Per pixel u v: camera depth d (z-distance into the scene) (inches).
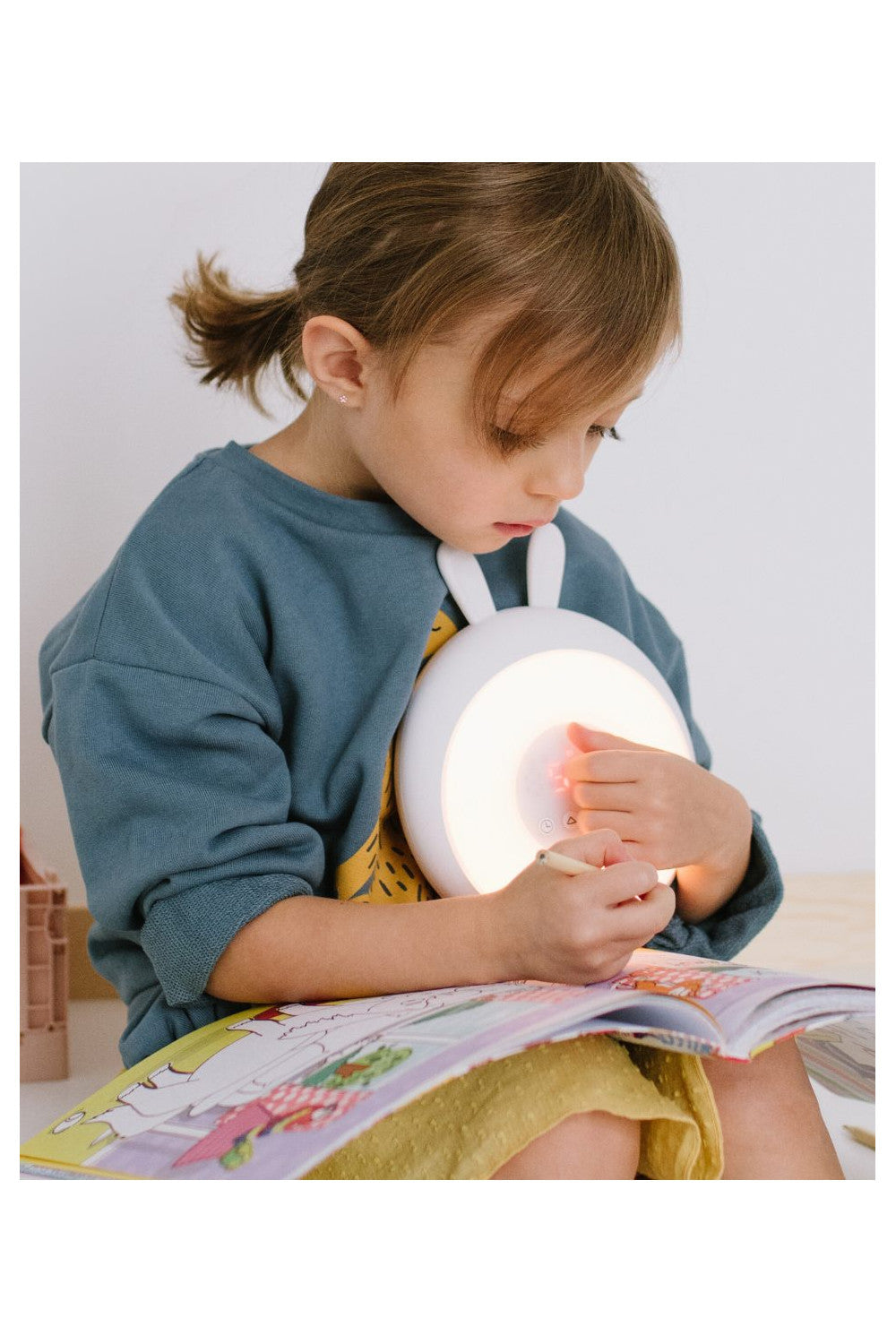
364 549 32.6
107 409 53.9
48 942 44.7
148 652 30.8
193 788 29.9
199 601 31.5
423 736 31.9
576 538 38.1
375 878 33.1
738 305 66.1
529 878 27.6
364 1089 22.5
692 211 65.2
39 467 53.7
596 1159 24.4
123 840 30.2
